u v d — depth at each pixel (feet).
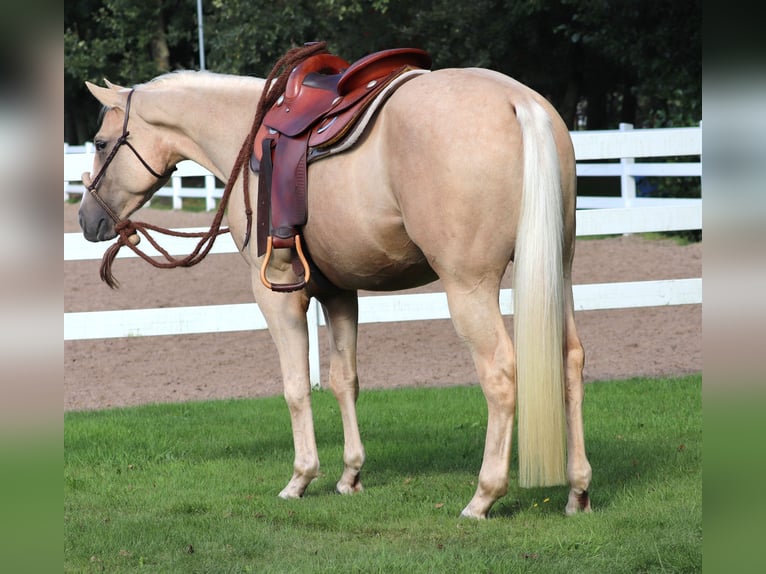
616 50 82.48
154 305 57.41
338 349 25.61
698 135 45.83
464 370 42.29
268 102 24.48
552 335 19.52
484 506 21.70
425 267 22.74
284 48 105.70
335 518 22.85
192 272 69.72
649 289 41.52
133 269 71.97
